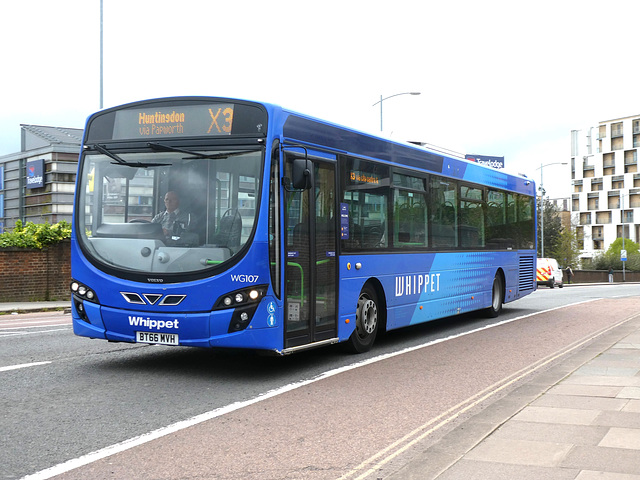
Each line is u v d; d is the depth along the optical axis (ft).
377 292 35.42
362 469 16.03
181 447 17.71
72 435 18.70
